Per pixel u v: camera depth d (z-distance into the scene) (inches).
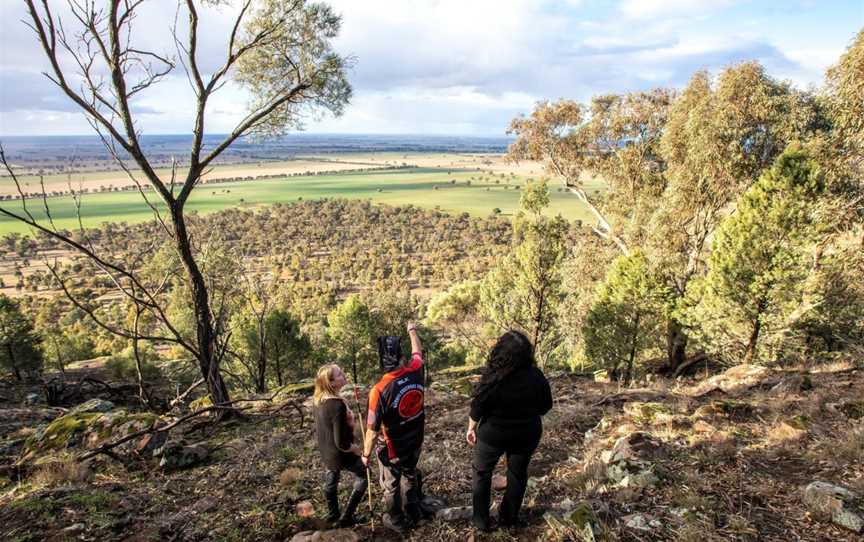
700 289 660.7
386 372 153.9
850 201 628.4
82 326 3508.9
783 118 665.6
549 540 143.5
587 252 1197.7
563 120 1094.4
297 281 7214.6
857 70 571.5
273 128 442.9
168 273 371.2
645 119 1006.4
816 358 507.8
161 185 343.3
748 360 586.6
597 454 210.4
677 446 204.4
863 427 195.0
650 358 979.9
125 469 232.8
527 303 765.9
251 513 179.3
